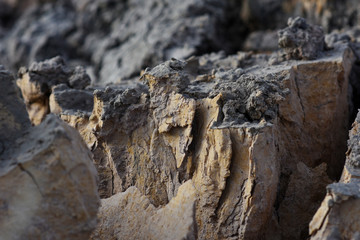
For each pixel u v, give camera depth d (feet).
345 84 13.37
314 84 12.75
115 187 11.80
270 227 10.83
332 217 8.43
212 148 10.32
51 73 14.58
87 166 8.35
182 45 22.13
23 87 15.01
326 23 22.90
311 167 12.54
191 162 10.86
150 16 24.81
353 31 19.71
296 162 12.14
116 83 15.92
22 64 28.71
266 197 10.13
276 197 11.14
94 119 11.86
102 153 11.89
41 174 8.07
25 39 29.43
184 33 22.53
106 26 28.84
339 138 13.24
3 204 7.98
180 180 11.01
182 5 24.25
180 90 11.20
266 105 10.32
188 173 10.90
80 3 30.19
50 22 30.35
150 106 11.27
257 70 12.75
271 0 25.08
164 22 23.84
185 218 8.93
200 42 22.24
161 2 25.48
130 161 11.56
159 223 9.52
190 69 14.82
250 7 25.57
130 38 25.02
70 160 8.08
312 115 12.71
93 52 28.17
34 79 14.48
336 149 13.12
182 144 10.85
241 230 10.19
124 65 22.70
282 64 13.16
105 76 23.36
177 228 8.92
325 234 8.43
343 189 8.46
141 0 27.30
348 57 14.10
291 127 12.11
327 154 12.82
